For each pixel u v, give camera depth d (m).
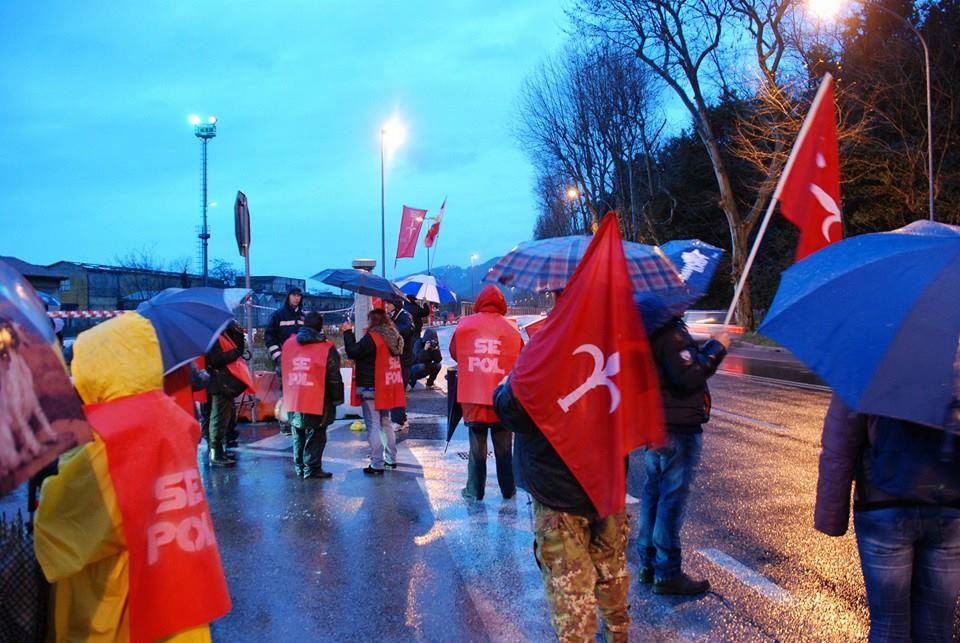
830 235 3.42
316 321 7.30
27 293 2.14
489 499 6.57
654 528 4.48
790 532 5.55
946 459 2.61
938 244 2.40
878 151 27.27
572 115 39.56
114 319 2.79
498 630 4.03
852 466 2.86
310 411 7.12
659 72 28.23
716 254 4.32
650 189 38.81
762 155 26.06
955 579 2.71
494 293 6.41
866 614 4.16
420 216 17.27
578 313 3.01
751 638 3.89
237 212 10.20
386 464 7.78
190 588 2.64
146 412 2.63
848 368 2.29
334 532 5.68
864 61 26.06
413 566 4.96
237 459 8.30
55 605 2.58
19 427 1.74
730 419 10.47
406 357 12.77
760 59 24.72
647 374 3.09
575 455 2.99
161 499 2.61
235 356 7.78
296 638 3.95
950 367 2.17
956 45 25.08
